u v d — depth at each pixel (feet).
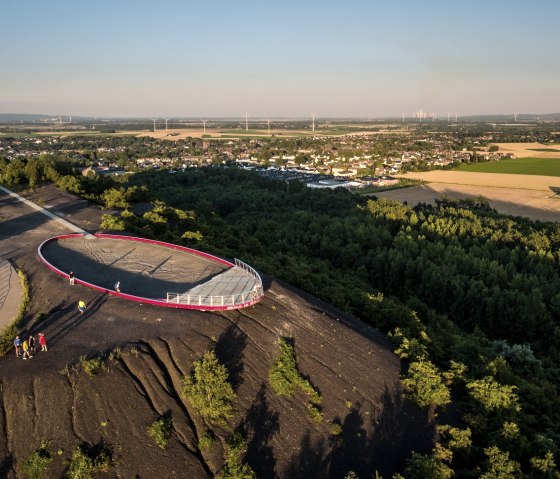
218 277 161.58
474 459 113.19
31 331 118.01
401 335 158.20
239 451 100.01
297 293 163.94
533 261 281.74
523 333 218.79
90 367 104.01
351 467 105.29
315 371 124.67
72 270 162.50
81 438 95.35
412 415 121.60
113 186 329.72
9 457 92.07
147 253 185.78
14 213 244.22
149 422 101.30
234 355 120.78
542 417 133.90
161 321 125.08
